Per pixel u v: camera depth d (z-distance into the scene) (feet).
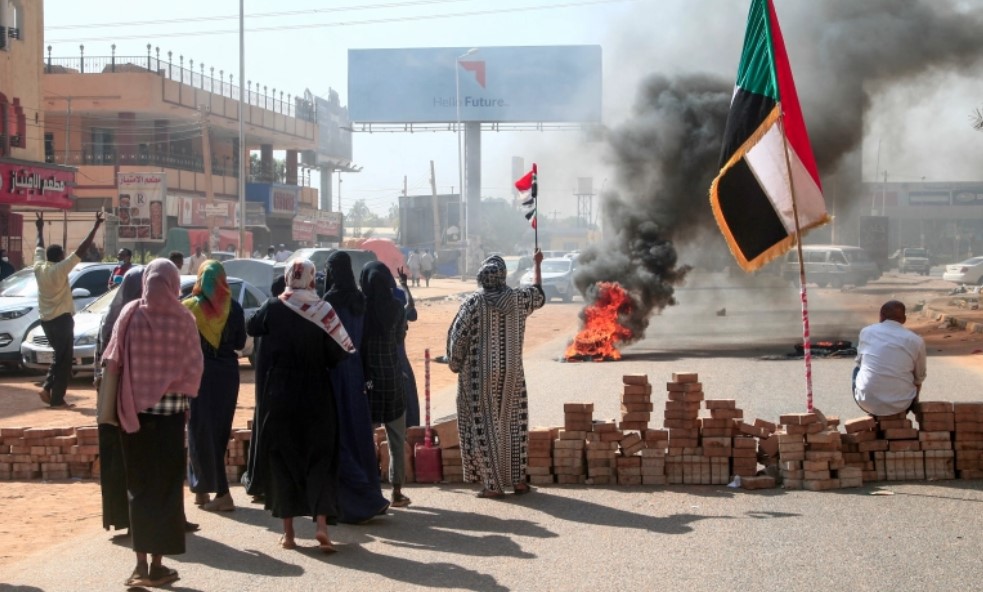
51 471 31.78
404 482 29.50
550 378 55.72
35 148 113.80
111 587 20.49
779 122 29.19
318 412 22.52
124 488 23.63
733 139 29.94
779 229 29.53
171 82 174.40
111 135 180.34
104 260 119.34
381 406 25.94
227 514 26.43
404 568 21.36
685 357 66.59
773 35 29.27
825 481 27.81
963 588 19.24
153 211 141.18
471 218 204.03
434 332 90.89
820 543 22.47
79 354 53.62
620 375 56.34
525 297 27.63
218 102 188.96
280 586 20.27
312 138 229.86
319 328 22.45
